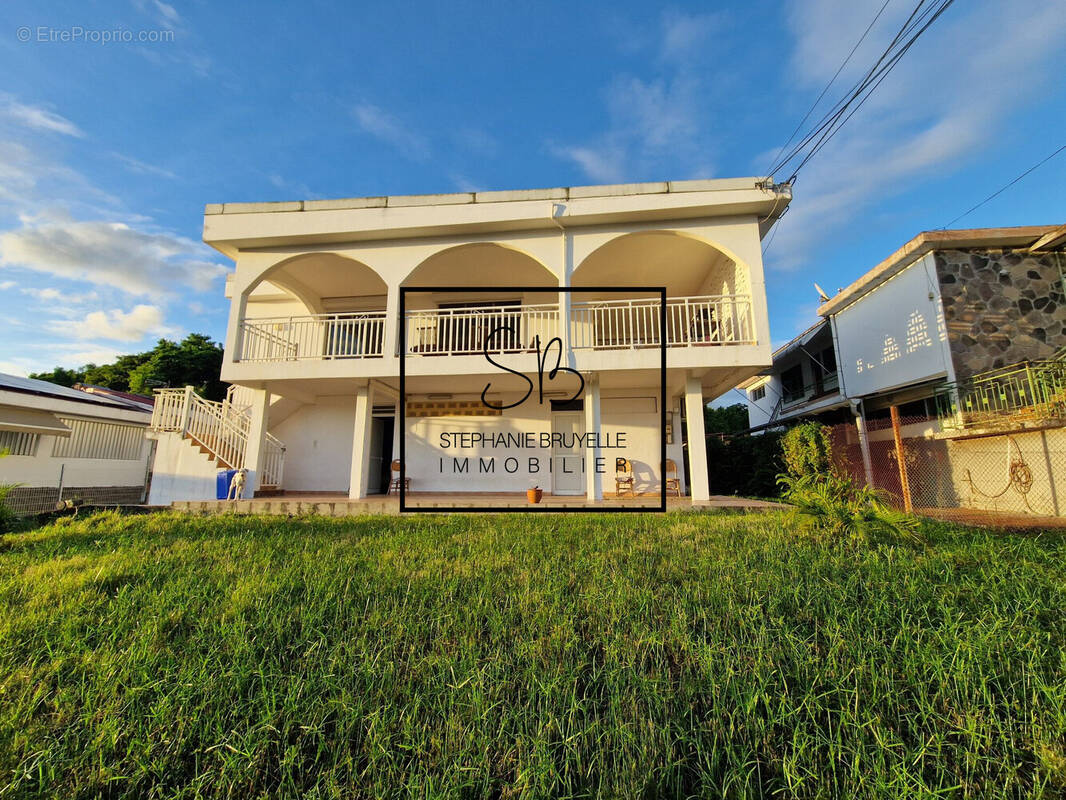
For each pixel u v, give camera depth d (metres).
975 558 4.20
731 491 13.45
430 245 8.66
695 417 8.29
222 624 3.11
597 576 3.92
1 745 1.99
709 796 1.71
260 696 2.29
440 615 3.18
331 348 9.07
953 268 9.06
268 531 6.39
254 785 1.81
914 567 3.89
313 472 11.04
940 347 8.95
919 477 9.78
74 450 14.12
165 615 3.24
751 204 7.80
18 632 3.03
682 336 11.01
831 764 1.79
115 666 2.61
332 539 5.76
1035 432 7.52
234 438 9.76
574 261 8.30
